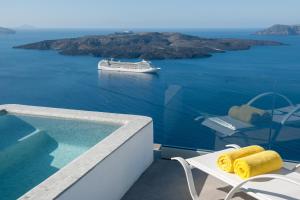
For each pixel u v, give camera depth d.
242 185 2.73
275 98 4.27
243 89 4.35
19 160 4.26
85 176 2.67
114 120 4.33
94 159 2.93
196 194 3.07
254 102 4.36
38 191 2.38
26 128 4.87
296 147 4.16
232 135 4.43
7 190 3.56
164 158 4.30
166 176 3.78
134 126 3.80
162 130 4.52
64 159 4.23
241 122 4.38
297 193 2.67
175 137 4.50
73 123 4.58
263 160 2.96
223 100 4.43
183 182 3.62
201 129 4.45
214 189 3.43
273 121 4.27
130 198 3.33
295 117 4.15
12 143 4.62
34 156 4.36
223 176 3.01
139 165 3.76
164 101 4.64
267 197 2.62
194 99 4.46
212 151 4.36
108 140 3.37
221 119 4.43
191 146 4.49
